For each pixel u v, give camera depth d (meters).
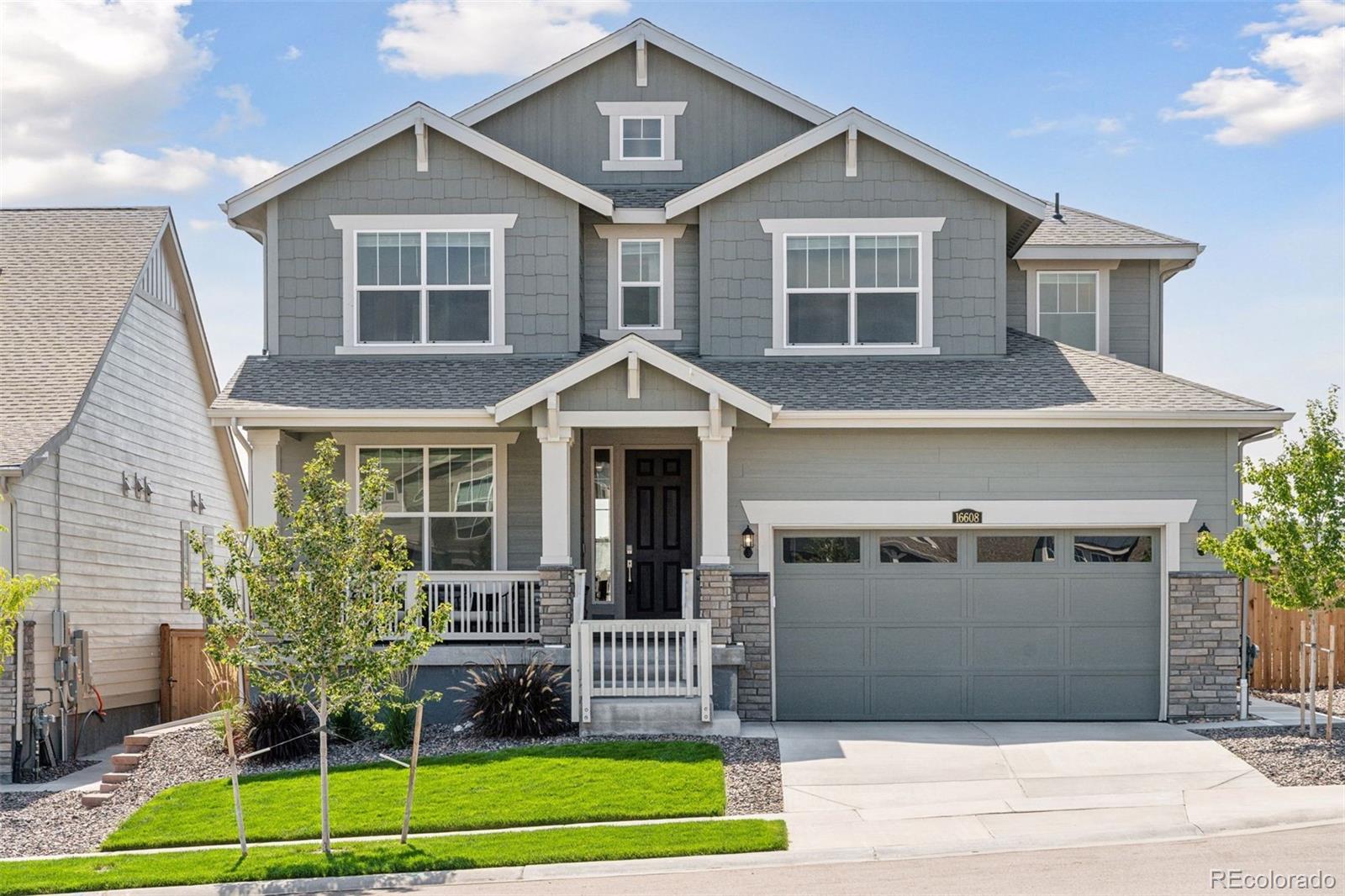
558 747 15.33
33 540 17.83
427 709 17.48
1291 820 12.12
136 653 21.80
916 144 19.77
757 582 18.00
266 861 11.62
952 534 18.30
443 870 11.24
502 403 17.41
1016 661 18.17
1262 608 21.97
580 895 10.28
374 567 12.35
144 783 15.25
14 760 16.78
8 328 20.30
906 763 14.79
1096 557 18.25
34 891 11.10
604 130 21.88
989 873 10.55
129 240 22.80
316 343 19.97
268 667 12.81
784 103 21.78
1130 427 17.92
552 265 20.05
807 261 20.06
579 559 18.86
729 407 17.59
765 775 14.27
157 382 23.31
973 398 18.19
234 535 12.22
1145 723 17.70
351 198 20.06
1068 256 21.62
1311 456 15.56
